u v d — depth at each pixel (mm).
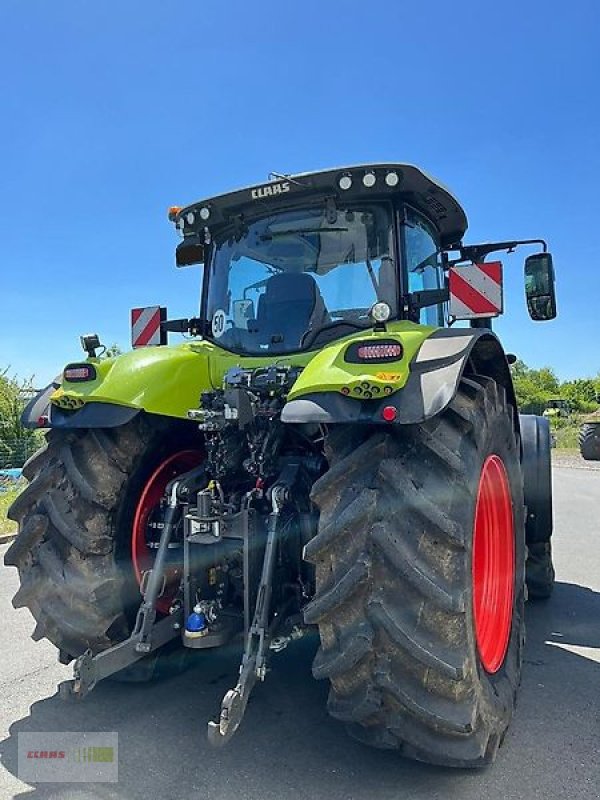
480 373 3123
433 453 2330
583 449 21906
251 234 3428
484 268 3529
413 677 2230
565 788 2414
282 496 2736
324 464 3021
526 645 3926
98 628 3000
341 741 2730
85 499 2988
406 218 3256
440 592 2158
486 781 2455
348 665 2207
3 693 3238
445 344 2389
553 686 3326
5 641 3986
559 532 7758
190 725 2889
